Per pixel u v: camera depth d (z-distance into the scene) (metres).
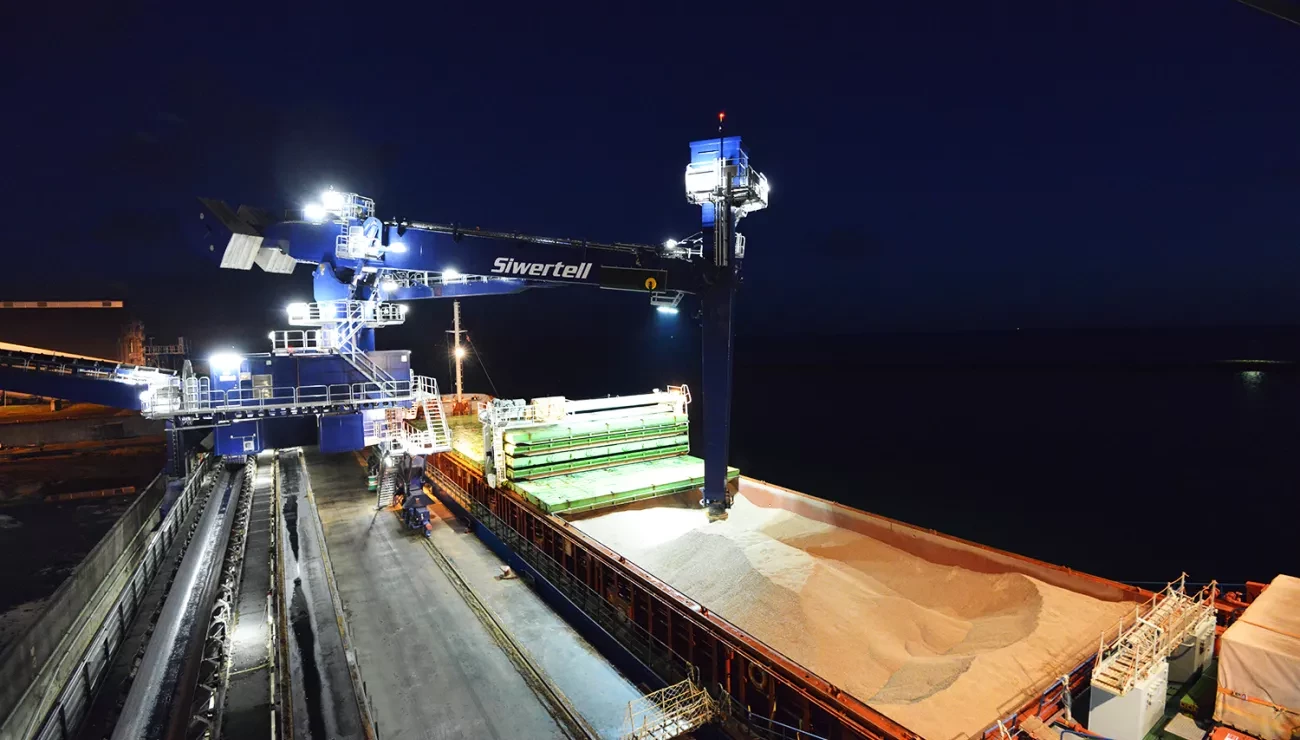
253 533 23.06
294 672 15.57
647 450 27.58
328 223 22.30
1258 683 9.59
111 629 18.02
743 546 20.23
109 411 65.75
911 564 18.69
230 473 38.62
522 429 25.23
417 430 29.23
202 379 21.28
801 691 12.14
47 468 50.16
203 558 23.22
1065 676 11.02
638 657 16.28
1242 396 96.12
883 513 43.94
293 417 22.70
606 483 23.67
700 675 15.02
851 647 14.52
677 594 16.06
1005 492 48.62
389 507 31.38
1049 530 40.50
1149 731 10.03
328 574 22.81
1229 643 9.88
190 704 13.39
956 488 49.75
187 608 18.94
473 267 20.33
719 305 18.55
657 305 20.03
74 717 14.97
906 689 12.46
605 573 18.78
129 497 43.78
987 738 10.30
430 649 17.62
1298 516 42.41
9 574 31.58
